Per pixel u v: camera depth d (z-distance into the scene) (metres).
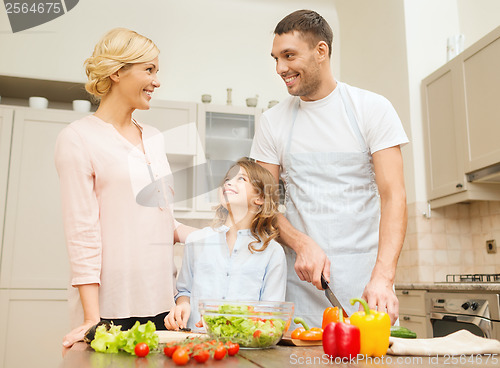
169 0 4.04
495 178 3.00
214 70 4.05
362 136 1.55
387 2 3.88
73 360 0.86
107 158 1.28
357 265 1.53
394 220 1.41
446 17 3.78
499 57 2.90
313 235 1.55
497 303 2.40
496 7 3.41
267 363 0.83
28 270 3.13
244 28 4.18
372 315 0.93
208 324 1.02
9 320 3.06
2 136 3.23
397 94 3.75
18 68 3.57
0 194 3.17
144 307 1.28
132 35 1.30
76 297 1.26
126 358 0.88
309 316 1.53
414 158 3.55
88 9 3.80
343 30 4.50
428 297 2.95
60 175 1.26
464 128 3.16
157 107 3.56
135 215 1.30
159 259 1.33
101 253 1.26
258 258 1.48
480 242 3.48
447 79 3.35
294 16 1.48
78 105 3.39
